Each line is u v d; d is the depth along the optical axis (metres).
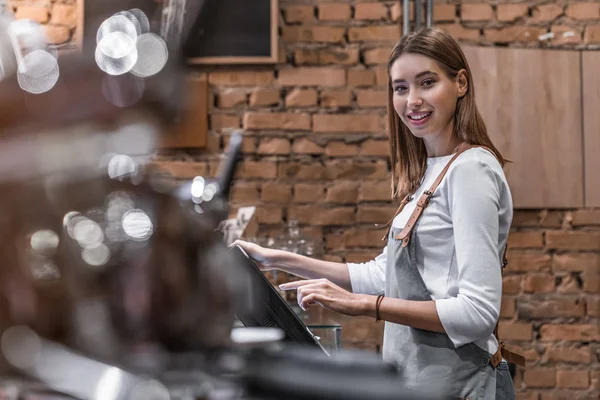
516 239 3.04
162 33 0.31
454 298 1.38
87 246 0.32
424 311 1.39
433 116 1.55
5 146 0.29
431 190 1.50
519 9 3.08
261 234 3.01
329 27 3.07
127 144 0.30
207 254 0.35
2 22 0.35
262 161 3.04
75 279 0.32
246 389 0.34
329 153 3.05
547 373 2.98
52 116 0.29
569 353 2.98
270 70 3.06
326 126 3.05
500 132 3.05
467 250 1.38
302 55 3.06
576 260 3.03
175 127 0.30
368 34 3.07
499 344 1.52
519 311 3.01
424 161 1.67
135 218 0.33
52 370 0.32
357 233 3.02
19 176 0.30
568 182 3.06
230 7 3.01
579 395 2.97
